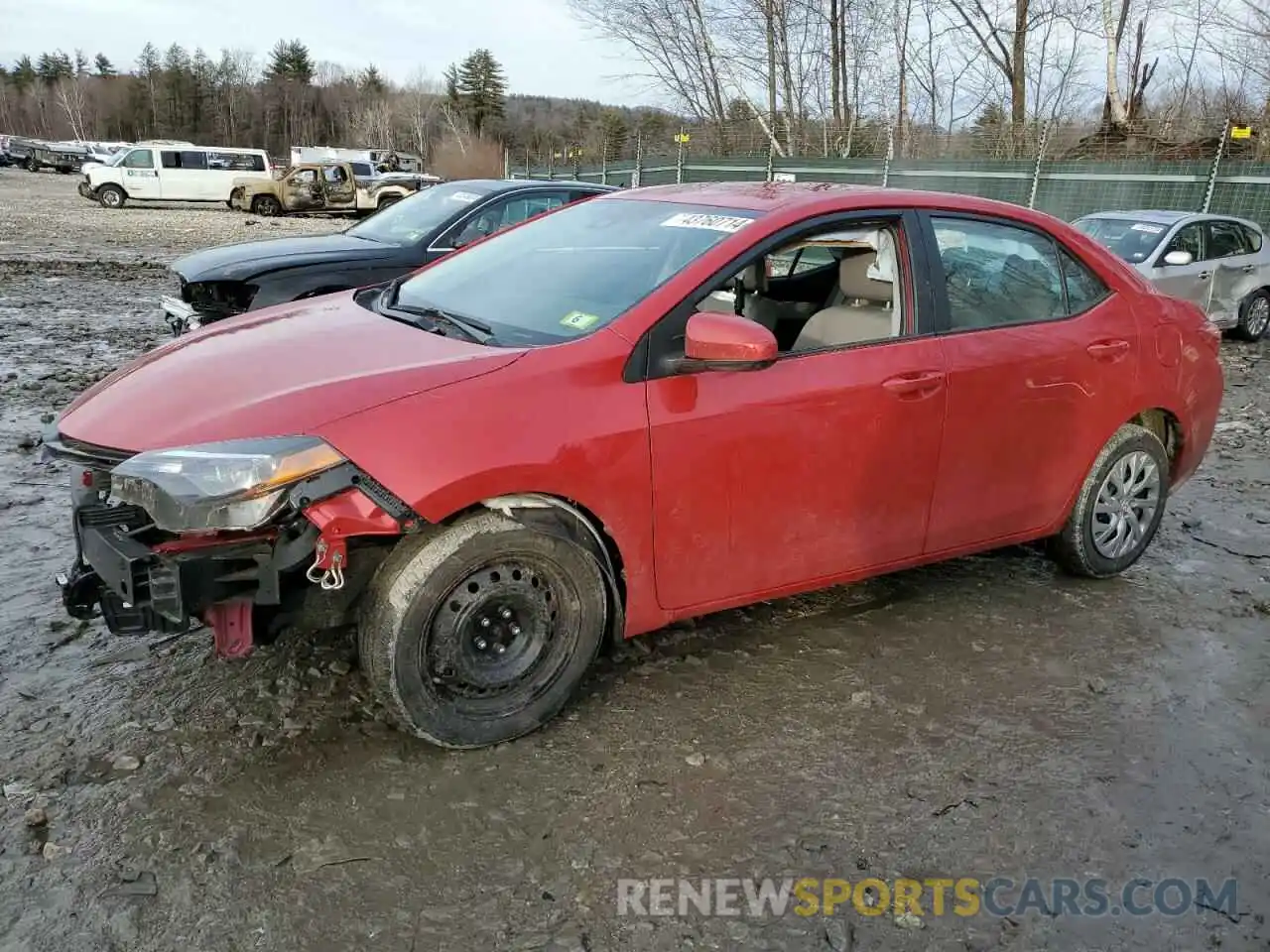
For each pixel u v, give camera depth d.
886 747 3.10
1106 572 4.42
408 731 2.89
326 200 32.75
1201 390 4.51
